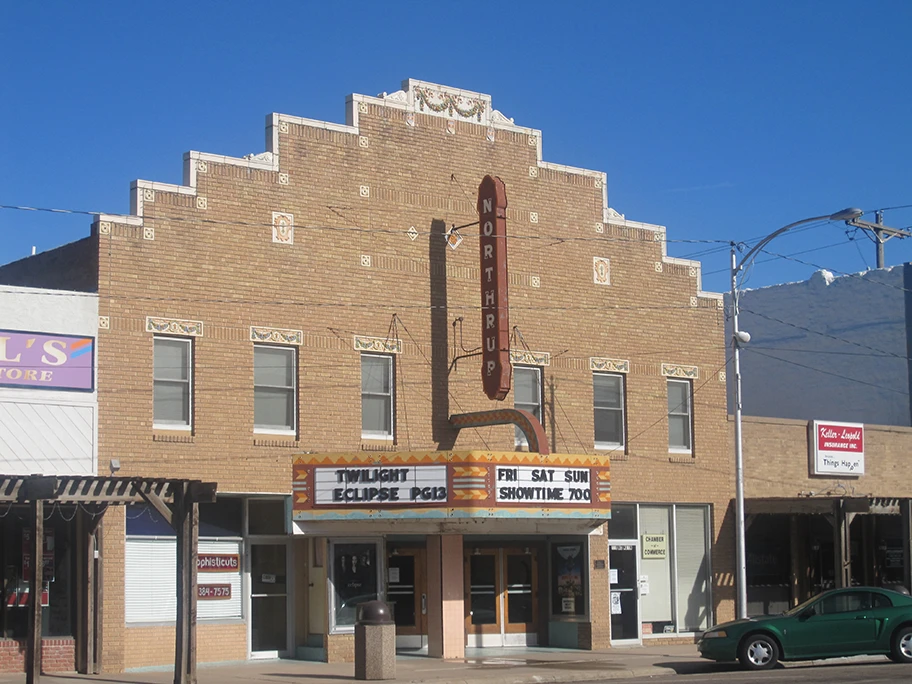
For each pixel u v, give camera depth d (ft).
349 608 82.79
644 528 99.09
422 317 88.74
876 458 114.42
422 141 90.48
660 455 99.86
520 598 95.66
